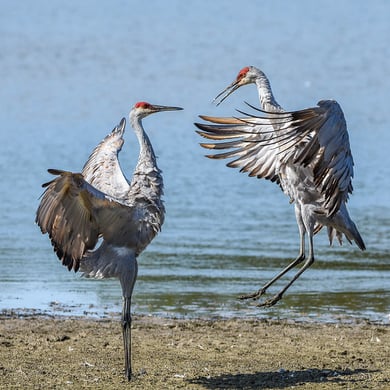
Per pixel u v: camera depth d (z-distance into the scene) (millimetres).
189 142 27969
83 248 10664
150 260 16828
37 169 24281
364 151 26812
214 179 23844
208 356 11539
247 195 22406
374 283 15562
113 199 10430
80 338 12297
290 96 35406
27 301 14289
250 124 13055
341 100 34719
